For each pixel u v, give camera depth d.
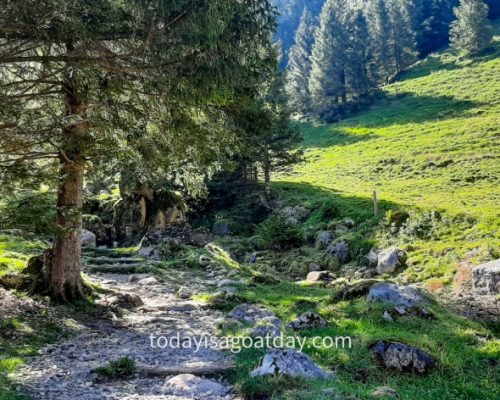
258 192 42.47
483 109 64.50
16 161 10.46
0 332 10.64
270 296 17.56
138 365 9.05
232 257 31.30
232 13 10.31
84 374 8.48
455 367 8.52
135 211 31.94
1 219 10.26
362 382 8.06
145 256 26.73
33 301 13.57
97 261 24.59
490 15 117.50
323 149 67.62
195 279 22.27
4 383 7.50
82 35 10.19
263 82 13.90
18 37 10.15
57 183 11.03
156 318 14.02
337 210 35.09
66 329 12.12
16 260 18.73
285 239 31.95
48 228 10.85
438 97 77.12
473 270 18.20
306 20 132.75
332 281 23.30
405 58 101.88
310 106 97.88
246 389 7.39
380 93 91.00
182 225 31.80
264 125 14.57
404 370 8.39
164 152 14.81
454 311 13.39
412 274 22.44
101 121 12.25
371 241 27.41
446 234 25.33
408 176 45.16
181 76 11.05
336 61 94.44
